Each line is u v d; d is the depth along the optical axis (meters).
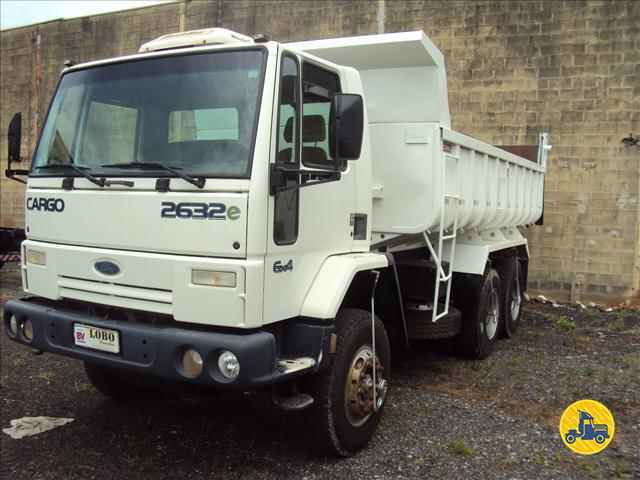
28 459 4.20
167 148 3.77
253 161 3.47
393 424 4.86
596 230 10.61
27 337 4.20
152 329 3.59
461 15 11.27
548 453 4.37
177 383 4.11
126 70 4.09
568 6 10.57
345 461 4.19
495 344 7.66
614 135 10.41
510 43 10.97
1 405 5.20
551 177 10.84
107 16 15.15
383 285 5.03
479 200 6.49
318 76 4.12
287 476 3.97
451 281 6.40
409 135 5.23
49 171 4.23
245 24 13.38
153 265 3.65
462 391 5.71
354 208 4.50
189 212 3.56
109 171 3.89
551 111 10.77
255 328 3.55
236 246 3.45
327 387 3.99
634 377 6.18
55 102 4.41
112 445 4.44
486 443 4.52
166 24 14.36
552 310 10.23
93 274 3.91
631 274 10.43
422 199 5.19
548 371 6.40
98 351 3.79
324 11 12.48
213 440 4.54
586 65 10.52
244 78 3.65
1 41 16.73
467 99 11.30
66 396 5.45
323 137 4.15
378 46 5.30
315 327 3.87
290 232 3.77
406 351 7.13
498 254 7.76
